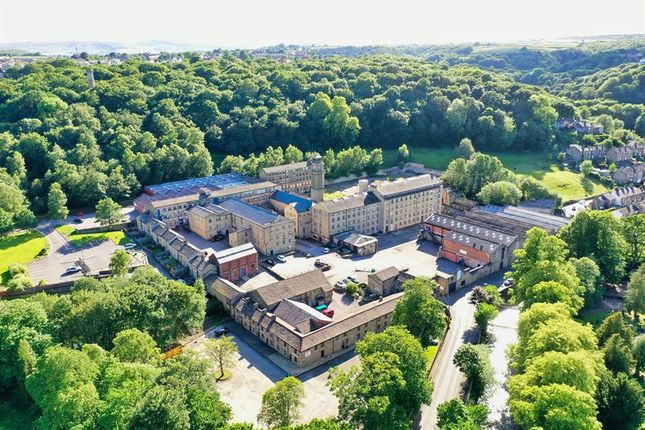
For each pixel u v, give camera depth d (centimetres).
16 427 9175
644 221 15088
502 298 14162
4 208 18725
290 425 8412
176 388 7950
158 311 10800
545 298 11225
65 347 9744
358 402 8219
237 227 18600
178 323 11262
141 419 7275
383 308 12600
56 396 8100
